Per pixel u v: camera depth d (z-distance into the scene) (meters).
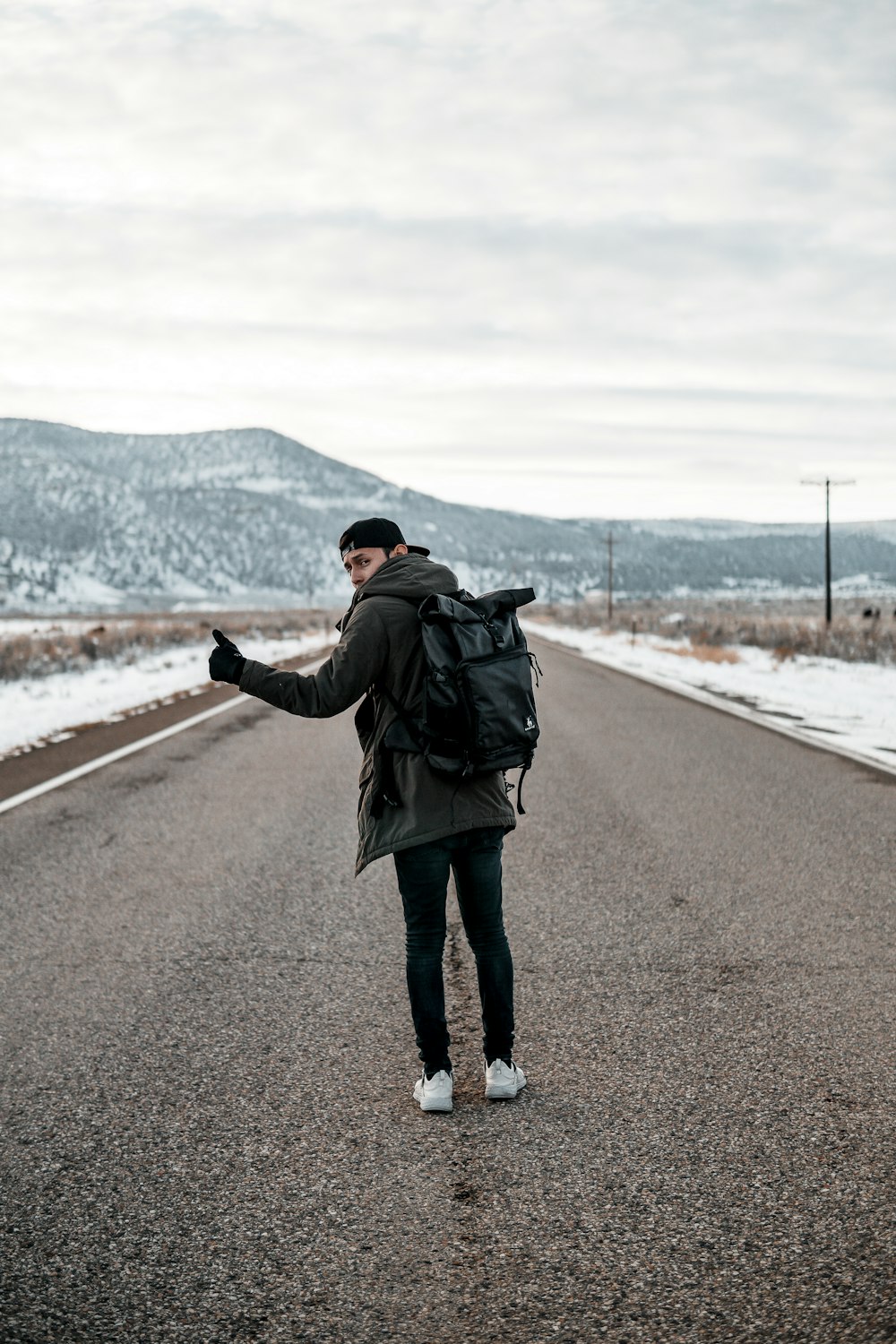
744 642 40.81
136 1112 4.11
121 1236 3.29
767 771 11.88
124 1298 2.99
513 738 4.14
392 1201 3.48
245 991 5.39
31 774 11.94
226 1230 3.32
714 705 18.61
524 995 5.32
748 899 6.97
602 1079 4.38
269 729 16.06
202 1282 3.06
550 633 56.53
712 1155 3.74
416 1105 4.17
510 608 4.41
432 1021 4.16
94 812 9.89
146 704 19.69
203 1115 4.09
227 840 8.80
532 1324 2.87
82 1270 3.12
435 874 4.20
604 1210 3.40
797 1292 2.96
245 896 7.14
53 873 7.74
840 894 7.07
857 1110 4.05
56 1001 5.27
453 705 4.03
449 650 4.07
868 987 5.37
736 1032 4.82
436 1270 3.11
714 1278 3.04
